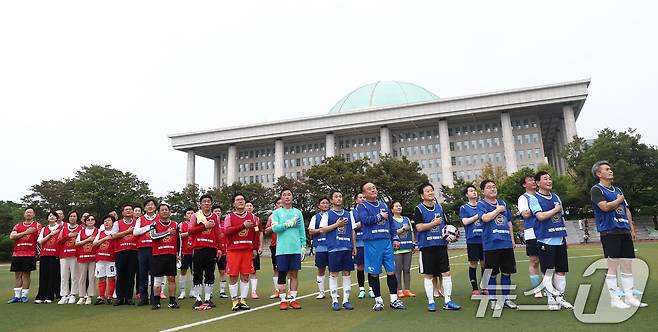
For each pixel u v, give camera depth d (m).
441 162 72.50
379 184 43.78
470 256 8.20
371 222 7.05
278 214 7.75
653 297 6.85
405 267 8.80
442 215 7.13
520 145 70.19
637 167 40.97
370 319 6.18
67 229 9.66
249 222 7.71
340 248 7.38
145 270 8.71
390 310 6.93
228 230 7.71
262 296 9.68
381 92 85.81
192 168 84.25
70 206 56.06
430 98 84.00
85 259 9.36
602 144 43.59
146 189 55.91
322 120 75.12
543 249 6.55
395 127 74.44
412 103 70.25
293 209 7.86
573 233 42.91
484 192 7.10
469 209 8.27
